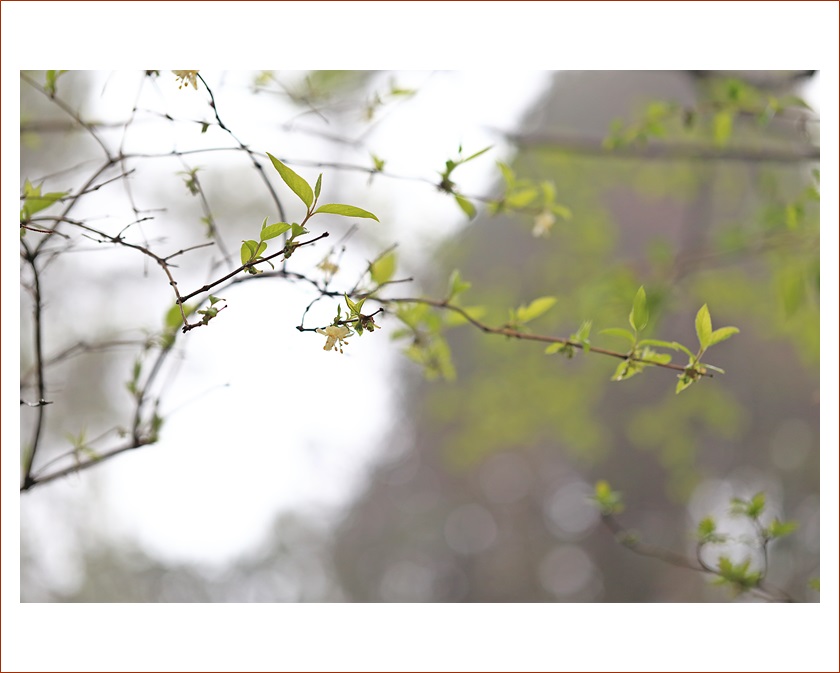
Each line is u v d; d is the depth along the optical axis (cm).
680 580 871
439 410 566
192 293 103
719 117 257
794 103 233
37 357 150
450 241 536
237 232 545
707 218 442
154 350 182
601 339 431
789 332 456
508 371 514
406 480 1160
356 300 130
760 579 191
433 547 1128
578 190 454
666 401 547
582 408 529
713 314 498
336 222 416
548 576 1038
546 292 488
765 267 472
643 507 923
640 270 383
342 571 1119
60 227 166
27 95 309
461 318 167
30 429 491
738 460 807
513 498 1079
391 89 209
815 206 323
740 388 802
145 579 750
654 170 452
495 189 398
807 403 794
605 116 793
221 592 895
